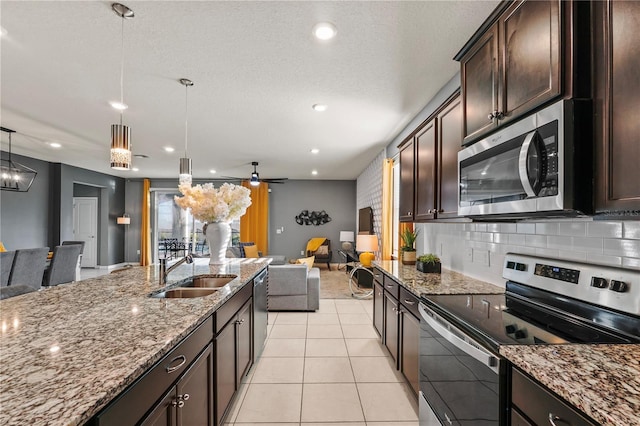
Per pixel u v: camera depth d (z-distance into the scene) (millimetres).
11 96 2904
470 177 1623
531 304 1543
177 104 3113
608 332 1137
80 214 8039
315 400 2133
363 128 3949
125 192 8688
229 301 1840
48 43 2035
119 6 1684
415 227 3664
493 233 2064
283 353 2887
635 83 864
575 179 1017
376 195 5680
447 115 2123
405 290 2162
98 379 769
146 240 8531
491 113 1477
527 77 1240
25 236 5660
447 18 1808
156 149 5152
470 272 2359
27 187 4742
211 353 1518
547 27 1132
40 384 741
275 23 1847
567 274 1339
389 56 2221
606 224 1262
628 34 888
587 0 1031
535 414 857
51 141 4555
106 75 2496
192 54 2191
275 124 3781
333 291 5512
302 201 8906
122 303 1511
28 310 1383
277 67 2381
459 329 1276
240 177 8414
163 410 1031
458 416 1254
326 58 2252
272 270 4234
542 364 867
